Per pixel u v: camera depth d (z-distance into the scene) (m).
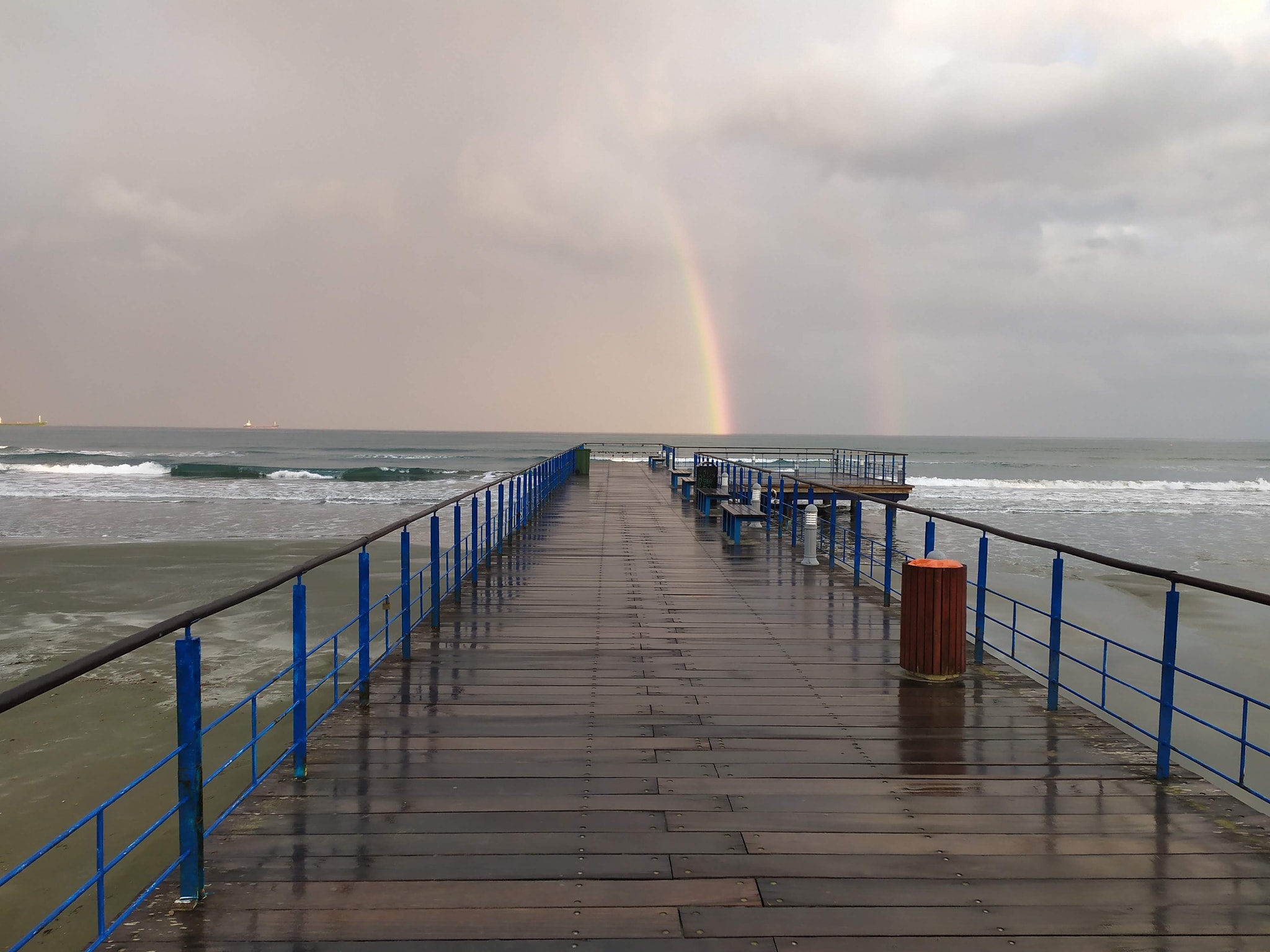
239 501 30.89
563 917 2.67
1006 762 4.02
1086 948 2.55
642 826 3.31
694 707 4.81
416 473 45.91
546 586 8.61
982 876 2.96
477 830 3.26
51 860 5.18
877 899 2.81
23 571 15.49
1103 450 120.56
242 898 2.75
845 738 4.33
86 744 7.02
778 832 3.28
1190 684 9.37
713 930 2.62
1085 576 16.72
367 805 3.46
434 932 2.59
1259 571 18.39
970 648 6.34
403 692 5.04
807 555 9.99
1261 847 3.19
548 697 4.96
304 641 3.75
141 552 17.77
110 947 2.48
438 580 6.77
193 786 2.71
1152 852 3.14
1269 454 107.31
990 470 67.31
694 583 8.83
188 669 2.68
